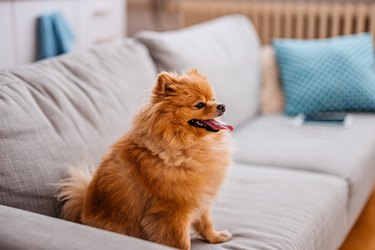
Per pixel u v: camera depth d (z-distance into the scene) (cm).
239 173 187
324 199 166
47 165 140
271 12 353
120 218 131
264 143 221
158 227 129
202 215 138
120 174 131
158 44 215
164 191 127
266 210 155
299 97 260
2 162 131
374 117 254
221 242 139
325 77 258
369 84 259
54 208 141
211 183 133
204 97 132
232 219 150
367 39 276
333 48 265
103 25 333
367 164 210
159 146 128
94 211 134
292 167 198
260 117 266
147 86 187
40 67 162
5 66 253
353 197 192
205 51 235
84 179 145
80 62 174
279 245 134
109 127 165
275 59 278
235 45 260
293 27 357
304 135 230
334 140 221
